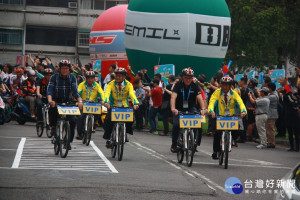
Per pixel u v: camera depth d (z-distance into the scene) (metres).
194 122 27.00
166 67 53.31
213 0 56.34
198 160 30.02
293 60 115.25
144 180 21.75
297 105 38.62
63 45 136.25
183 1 55.03
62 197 17.62
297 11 94.38
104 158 28.20
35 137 37.34
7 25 133.25
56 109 28.28
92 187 19.42
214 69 57.62
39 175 21.59
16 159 26.39
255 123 44.19
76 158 27.75
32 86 47.88
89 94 35.19
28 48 135.00
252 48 96.56
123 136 27.58
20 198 17.22
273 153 36.59
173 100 27.67
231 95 27.52
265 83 42.28
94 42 77.31
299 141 40.44
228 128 26.86
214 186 21.56
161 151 33.19
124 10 76.94
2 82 44.47
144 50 56.06
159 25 55.03
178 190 19.89
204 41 55.28
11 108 48.25
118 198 17.94
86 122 34.19
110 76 50.66
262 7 98.25
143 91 48.72
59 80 27.95
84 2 135.62
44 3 135.00
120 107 27.91
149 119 46.72
